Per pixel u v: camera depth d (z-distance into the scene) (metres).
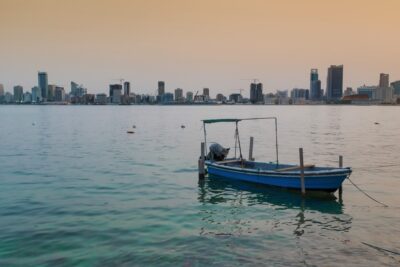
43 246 17.69
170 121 143.25
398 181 31.83
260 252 17.12
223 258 16.47
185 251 17.22
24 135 81.06
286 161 44.69
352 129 101.88
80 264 15.92
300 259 16.36
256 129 101.31
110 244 17.98
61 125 117.62
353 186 30.17
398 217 22.16
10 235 19.00
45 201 25.44
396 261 16.14
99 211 23.19
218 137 77.69
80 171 37.19
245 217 22.42
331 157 47.97
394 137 77.12
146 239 18.62
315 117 181.12
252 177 30.30
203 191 28.78
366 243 18.14
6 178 33.44
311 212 23.42
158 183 31.50
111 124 124.12
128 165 41.06
